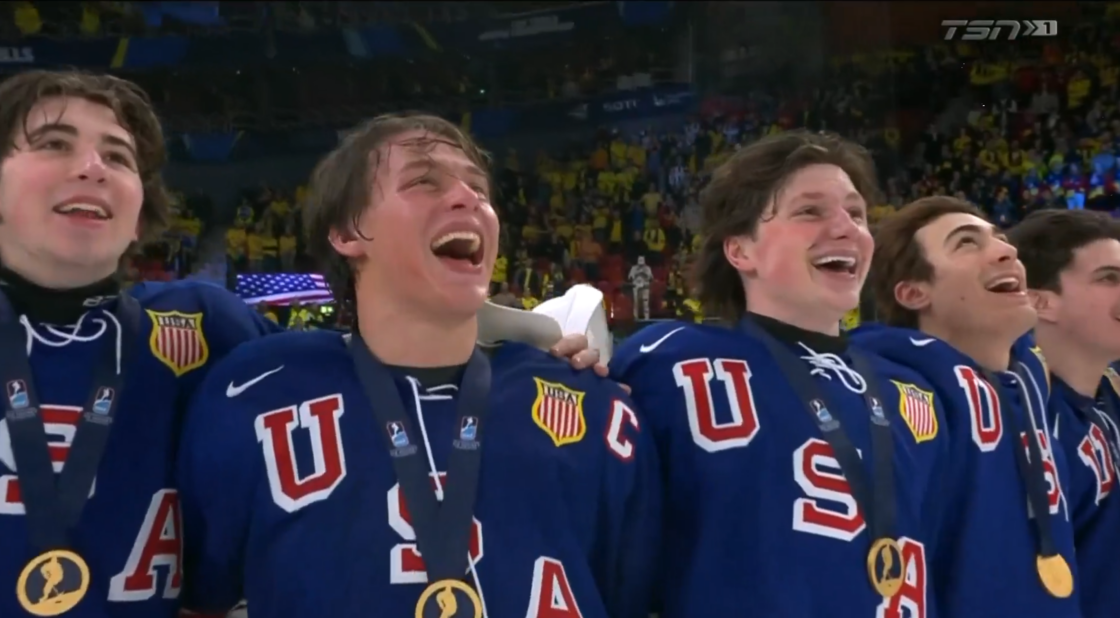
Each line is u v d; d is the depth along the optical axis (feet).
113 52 40.52
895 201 38.11
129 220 5.37
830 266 6.24
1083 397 8.20
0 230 5.31
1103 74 37.01
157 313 5.69
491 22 44.55
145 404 5.32
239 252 39.06
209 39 41.68
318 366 5.20
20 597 4.71
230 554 4.99
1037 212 9.03
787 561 5.37
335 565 4.58
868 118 40.24
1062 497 6.92
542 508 4.92
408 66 44.16
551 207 42.50
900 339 7.00
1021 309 7.30
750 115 42.22
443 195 5.14
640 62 44.21
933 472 6.25
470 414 5.08
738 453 5.66
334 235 5.49
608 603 5.40
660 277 38.27
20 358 5.12
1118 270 8.11
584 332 8.12
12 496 4.87
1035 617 6.28
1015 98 38.22
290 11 43.34
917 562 5.72
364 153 5.41
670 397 5.92
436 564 4.63
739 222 6.46
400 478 4.82
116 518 5.02
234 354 5.33
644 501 5.53
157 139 6.25
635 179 42.50
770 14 42.27
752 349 6.10
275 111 42.42
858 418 5.93
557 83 44.98
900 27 40.06
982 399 6.73
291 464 4.83
